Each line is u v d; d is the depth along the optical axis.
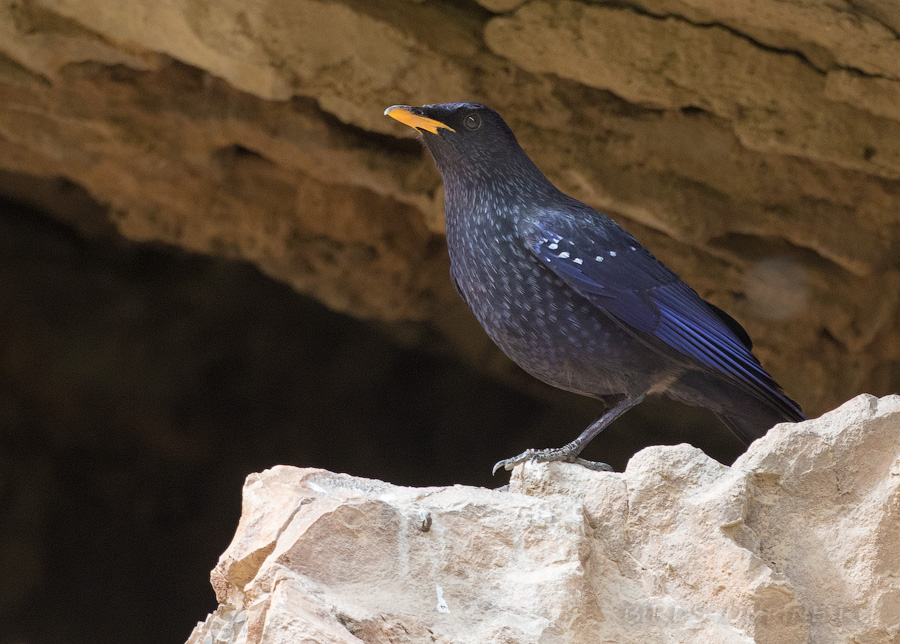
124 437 22.59
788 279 13.82
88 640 22.17
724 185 12.72
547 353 8.66
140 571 22.66
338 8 11.69
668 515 6.05
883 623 5.70
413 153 14.17
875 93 10.52
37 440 22.44
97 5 12.23
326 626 5.00
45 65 13.30
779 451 6.05
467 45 12.00
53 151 14.98
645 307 8.42
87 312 21.41
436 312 17.75
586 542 5.88
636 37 11.05
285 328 21.86
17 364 21.58
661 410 19.48
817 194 12.61
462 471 21.42
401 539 5.75
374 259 16.45
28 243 20.52
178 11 11.88
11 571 22.08
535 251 8.46
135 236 16.69
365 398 22.11
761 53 10.82
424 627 5.36
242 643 5.60
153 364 21.84
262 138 14.20
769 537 5.97
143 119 14.35
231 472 22.56
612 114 12.42
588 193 12.72
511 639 5.35
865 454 5.97
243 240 16.31
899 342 14.08
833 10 9.69
